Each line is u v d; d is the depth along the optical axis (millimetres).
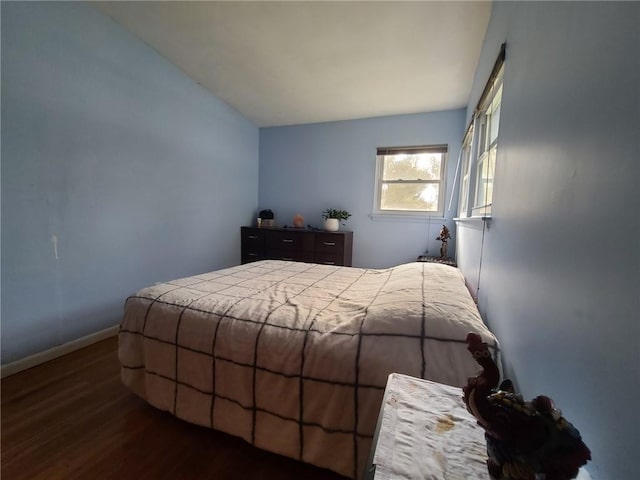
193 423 1241
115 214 2266
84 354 1981
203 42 2342
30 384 1640
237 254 3836
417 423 600
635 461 380
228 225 3631
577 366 538
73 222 1996
